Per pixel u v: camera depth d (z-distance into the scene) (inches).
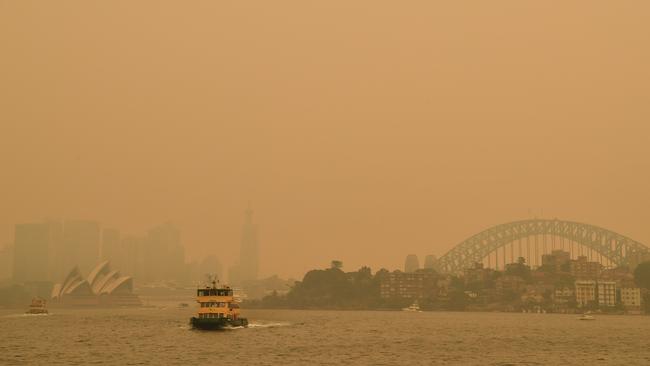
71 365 4938.5
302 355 5693.9
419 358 5718.5
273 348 6166.3
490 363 5487.2
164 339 6929.1
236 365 4990.2
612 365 5551.2
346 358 5580.7
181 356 5467.5
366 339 7608.3
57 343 6584.6
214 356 5487.2
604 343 7647.6
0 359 5290.4
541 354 6284.5
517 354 6235.2
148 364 4995.1
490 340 7859.3
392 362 5398.6
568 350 6727.4
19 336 7490.2
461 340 7770.7
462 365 5315.0
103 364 4987.7
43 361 5172.2
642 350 6811.0
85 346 6259.8
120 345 6333.7
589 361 5807.1
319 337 7657.5
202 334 7529.5
